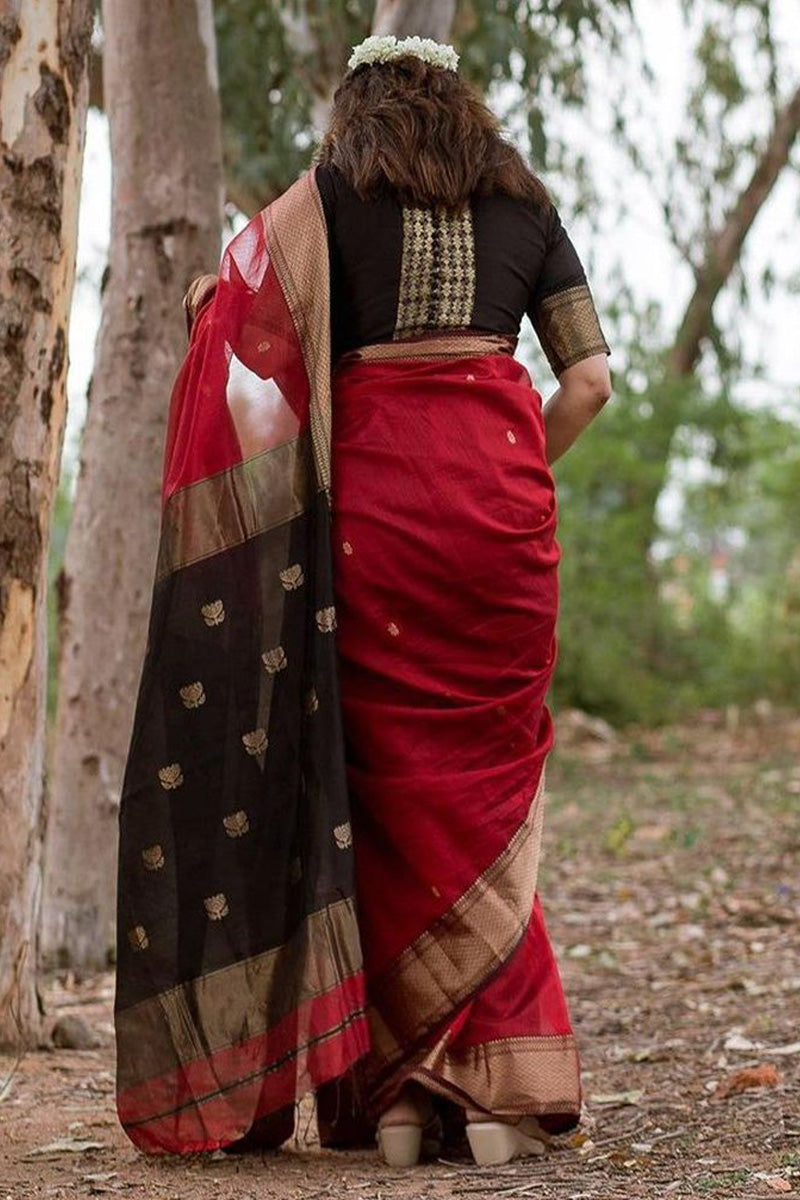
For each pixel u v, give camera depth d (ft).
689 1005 17.93
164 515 11.57
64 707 22.03
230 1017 11.31
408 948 11.28
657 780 42.24
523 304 11.89
